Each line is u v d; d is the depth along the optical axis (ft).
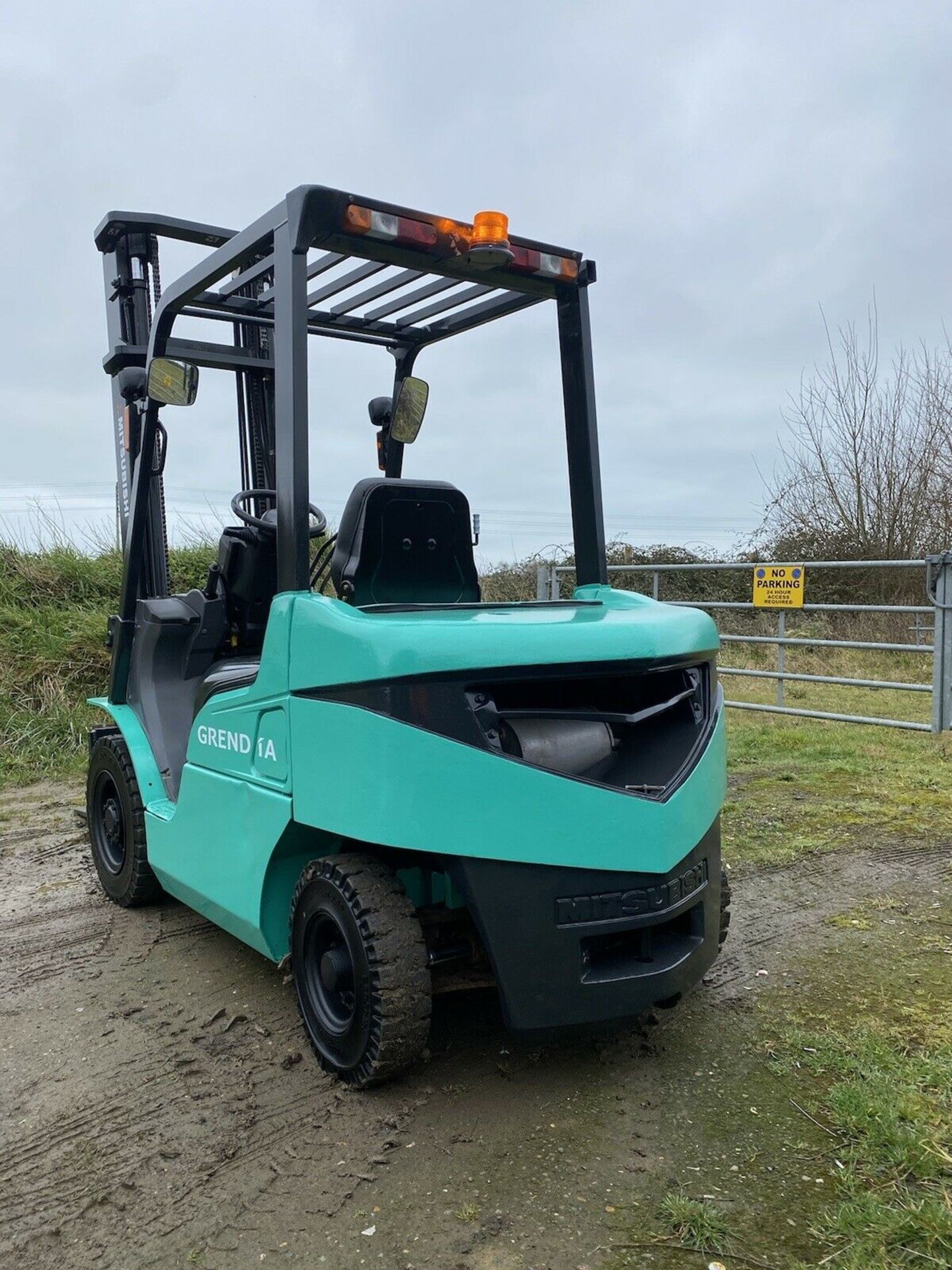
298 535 9.33
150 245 16.29
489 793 8.09
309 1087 9.23
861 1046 9.58
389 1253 6.90
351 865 9.02
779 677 27.30
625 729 9.70
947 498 46.09
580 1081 9.19
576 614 9.42
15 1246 7.15
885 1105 8.42
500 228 9.49
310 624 8.95
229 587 13.87
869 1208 7.08
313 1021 9.57
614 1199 7.39
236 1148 8.24
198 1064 9.78
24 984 11.95
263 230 9.61
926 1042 9.70
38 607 30.19
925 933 12.73
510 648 8.20
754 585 27.53
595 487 11.76
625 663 8.63
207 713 11.32
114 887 14.76
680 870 8.80
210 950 12.89
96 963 12.53
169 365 12.04
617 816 8.33
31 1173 8.03
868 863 15.75
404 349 15.20
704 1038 9.98
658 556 46.47
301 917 9.65
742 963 11.90
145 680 14.28
